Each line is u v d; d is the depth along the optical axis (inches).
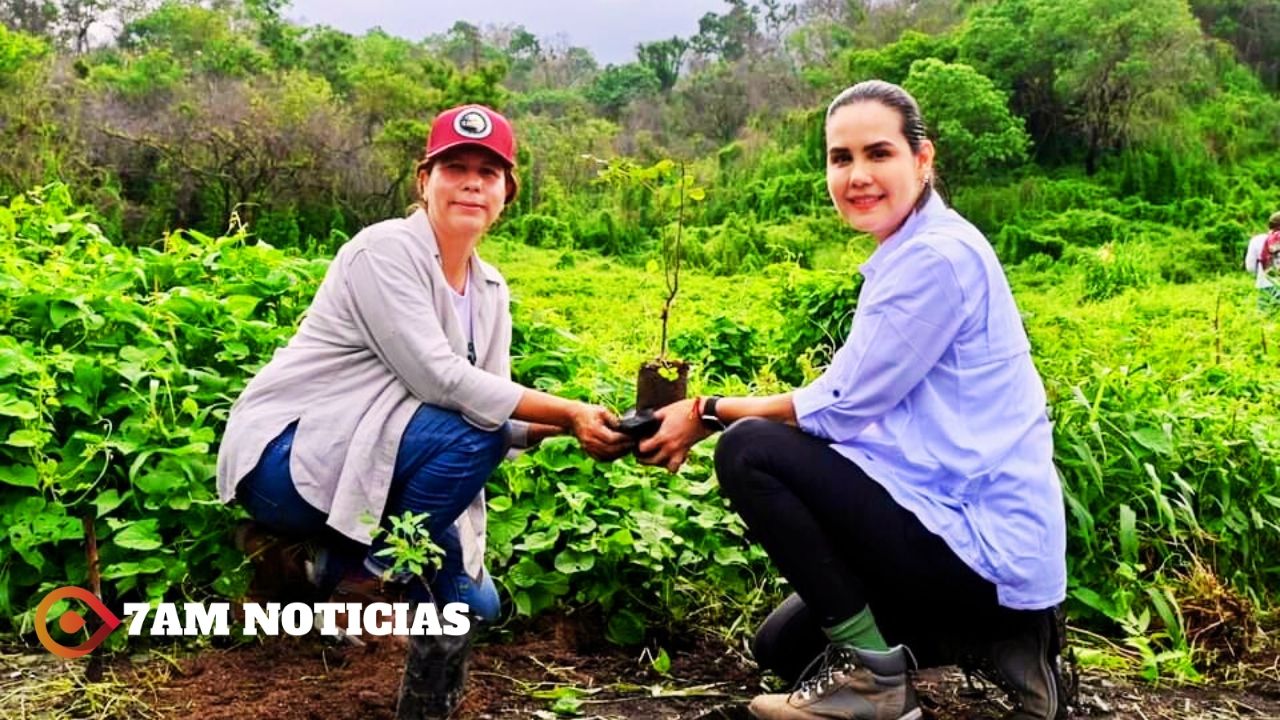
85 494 136.5
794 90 2101.4
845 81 1845.5
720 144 2026.3
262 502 114.8
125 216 1257.4
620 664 136.0
